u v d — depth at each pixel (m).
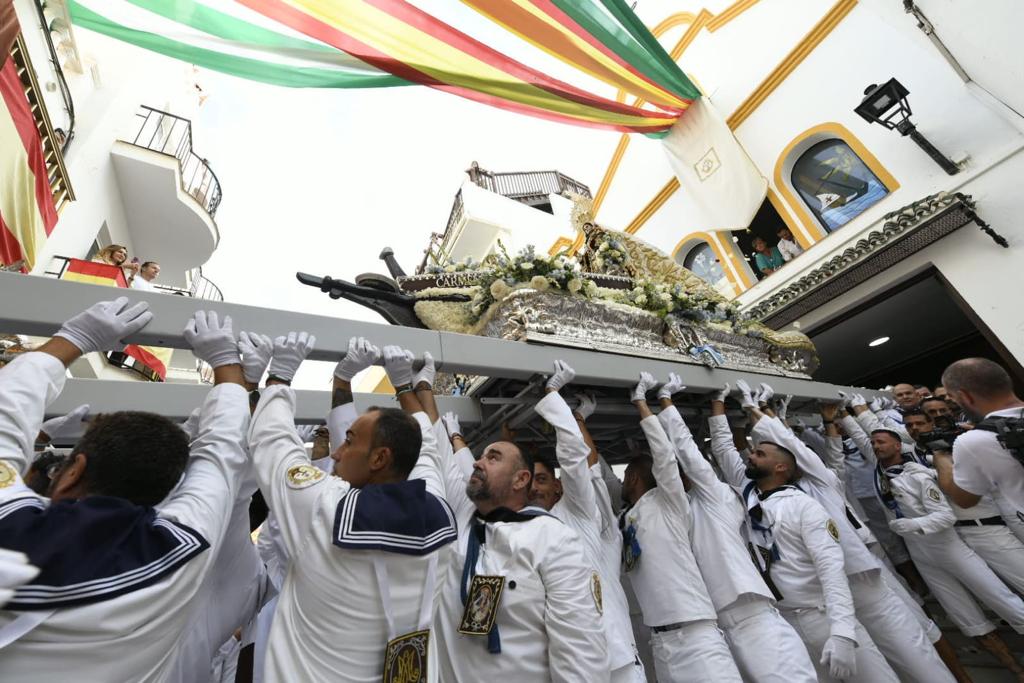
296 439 1.54
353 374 2.08
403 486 1.45
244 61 3.72
